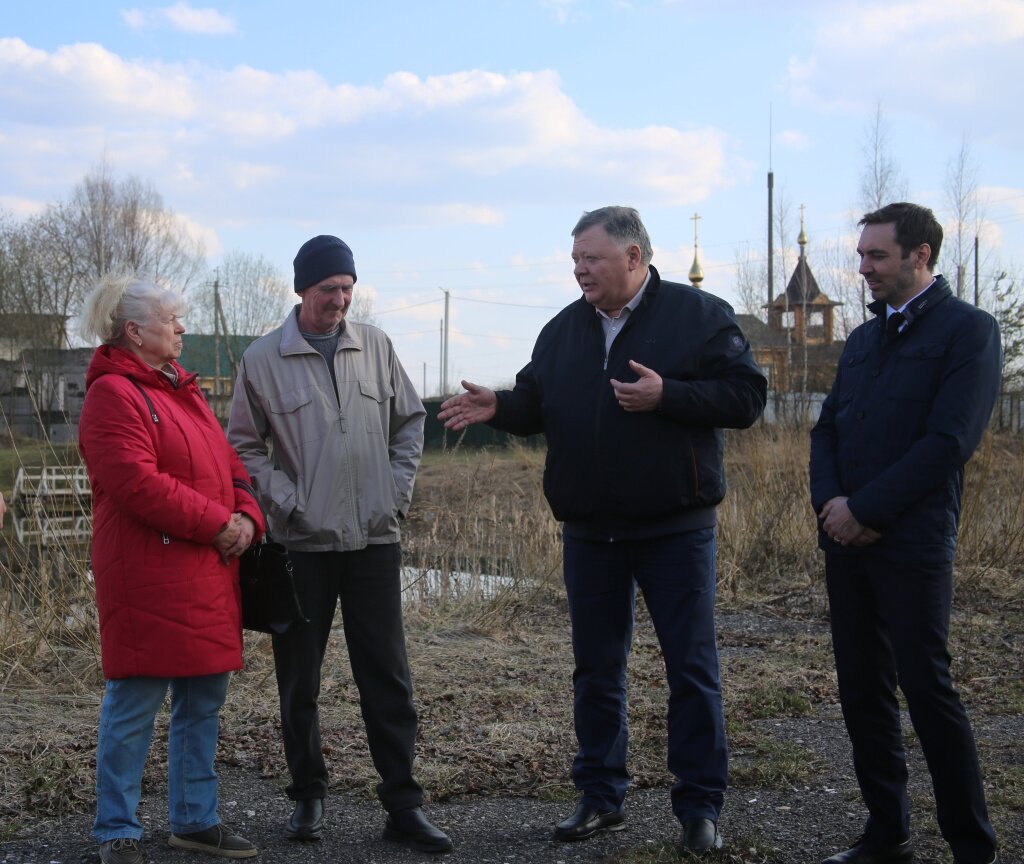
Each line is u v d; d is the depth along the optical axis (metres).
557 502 3.81
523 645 6.98
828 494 3.42
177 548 3.35
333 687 5.60
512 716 5.13
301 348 3.74
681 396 3.53
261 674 5.90
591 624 3.79
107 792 3.37
